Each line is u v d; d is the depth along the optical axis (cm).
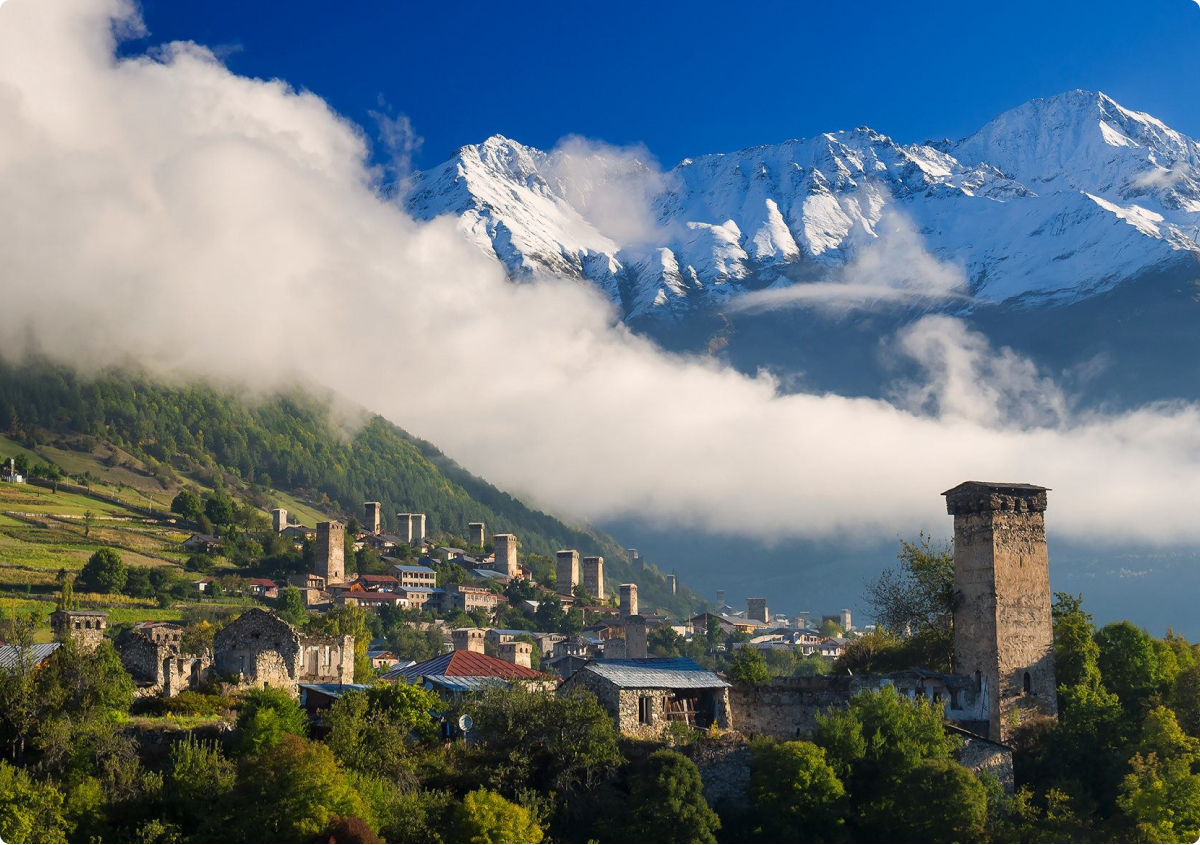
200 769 11538
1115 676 16362
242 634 15600
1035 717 15275
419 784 12369
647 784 12694
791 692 15050
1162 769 13912
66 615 17638
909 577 17762
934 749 13850
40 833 10569
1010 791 14425
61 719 12175
